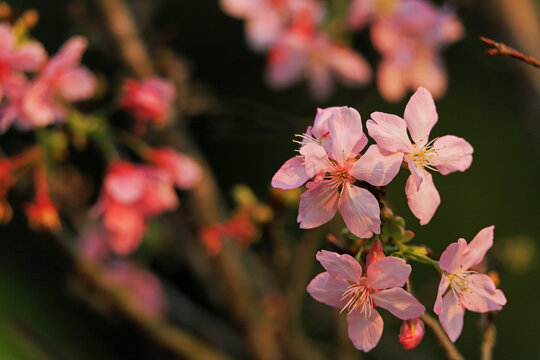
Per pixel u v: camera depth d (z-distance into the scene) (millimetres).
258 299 815
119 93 767
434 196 473
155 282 884
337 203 470
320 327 897
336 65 769
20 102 594
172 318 898
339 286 473
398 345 845
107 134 641
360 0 755
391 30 771
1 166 611
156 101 639
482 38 484
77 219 838
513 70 877
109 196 638
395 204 1064
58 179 812
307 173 465
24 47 589
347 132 469
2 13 601
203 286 858
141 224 643
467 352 1100
